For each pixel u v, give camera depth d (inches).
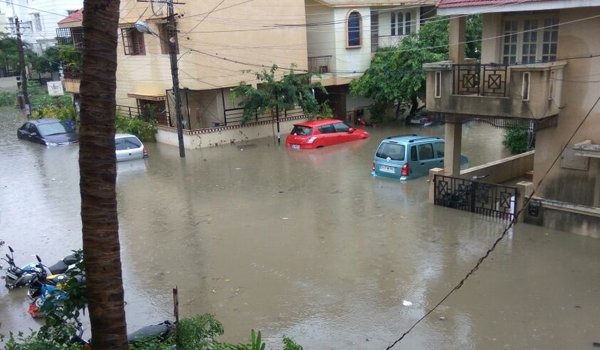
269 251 438.9
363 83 989.2
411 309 338.0
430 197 538.6
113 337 189.9
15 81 1795.0
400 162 624.4
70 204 596.7
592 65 433.1
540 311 328.2
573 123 453.4
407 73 947.3
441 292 357.7
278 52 949.8
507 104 449.4
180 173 716.0
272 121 963.3
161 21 868.0
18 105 1507.1
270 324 328.2
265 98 892.6
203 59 865.5
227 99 929.5
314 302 352.2
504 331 309.0
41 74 1795.0
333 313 337.7
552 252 409.7
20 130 1013.8
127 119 977.5
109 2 170.9
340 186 619.2
